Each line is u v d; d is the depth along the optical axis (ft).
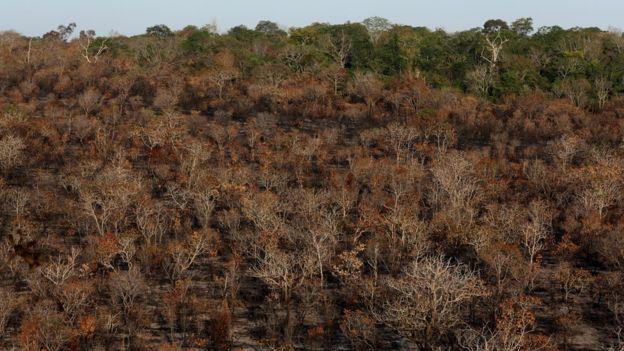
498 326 125.49
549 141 260.01
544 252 185.26
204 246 173.37
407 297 132.36
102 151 244.63
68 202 196.03
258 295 163.22
